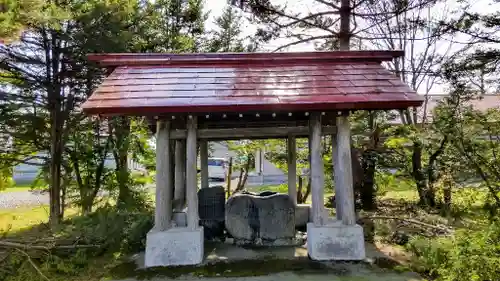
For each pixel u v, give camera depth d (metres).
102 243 6.63
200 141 8.60
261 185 16.50
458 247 4.75
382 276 5.29
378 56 7.15
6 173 10.05
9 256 5.65
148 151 11.35
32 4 6.06
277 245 6.88
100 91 5.79
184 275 5.44
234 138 6.91
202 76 6.51
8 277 5.38
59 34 8.78
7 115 8.55
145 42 11.04
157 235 5.89
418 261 5.74
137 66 6.86
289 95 5.77
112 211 7.56
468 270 4.33
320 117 6.18
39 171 12.09
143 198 10.29
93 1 9.31
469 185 8.47
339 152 6.15
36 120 9.02
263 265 5.79
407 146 10.81
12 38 5.96
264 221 7.00
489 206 6.94
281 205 7.09
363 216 7.98
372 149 10.41
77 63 9.23
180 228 6.08
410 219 7.41
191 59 7.01
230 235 7.29
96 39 8.89
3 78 9.15
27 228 9.22
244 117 6.75
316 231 5.97
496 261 4.22
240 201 7.13
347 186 6.09
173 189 7.82
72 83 9.45
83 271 5.79
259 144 12.05
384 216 7.82
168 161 6.15
